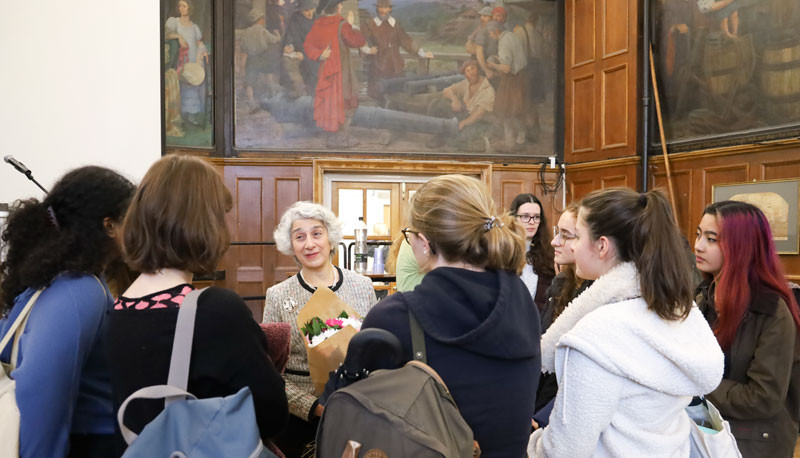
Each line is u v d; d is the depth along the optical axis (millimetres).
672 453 1138
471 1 6965
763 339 1590
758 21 5062
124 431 903
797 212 4688
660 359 1105
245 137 6465
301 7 6605
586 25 6766
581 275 1319
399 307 1006
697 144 5625
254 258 6434
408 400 837
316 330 1595
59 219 1161
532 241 2809
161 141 4988
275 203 6492
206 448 885
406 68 6855
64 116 4285
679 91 5840
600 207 1252
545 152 7078
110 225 1203
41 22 4254
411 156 6836
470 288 996
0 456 964
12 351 1133
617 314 1132
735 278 1654
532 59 7062
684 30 5770
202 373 953
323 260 2080
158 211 1027
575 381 1105
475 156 6941
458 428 868
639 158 6113
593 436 1090
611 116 6438
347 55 6719
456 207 1052
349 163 6621
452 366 956
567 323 1284
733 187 5219
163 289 1038
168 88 5852
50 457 1035
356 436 802
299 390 1673
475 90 6969
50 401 1030
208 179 1091
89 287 1135
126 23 4496
